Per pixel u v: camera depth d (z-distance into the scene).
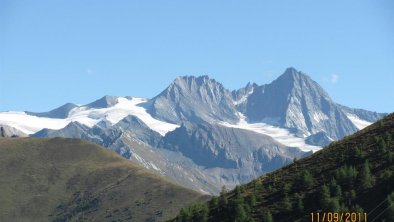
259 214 148.00
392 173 142.88
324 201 140.00
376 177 145.75
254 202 153.25
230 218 149.75
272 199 153.50
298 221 139.75
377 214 131.00
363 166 153.50
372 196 138.38
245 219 146.00
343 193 142.75
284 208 146.50
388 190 137.38
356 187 144.12
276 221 143.25
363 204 136.88
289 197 150.88
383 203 132.75
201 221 153.75
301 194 150.62
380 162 153.38
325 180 153.62
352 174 148.00
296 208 144.88
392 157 152.25
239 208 148.00
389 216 126.50
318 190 149.38
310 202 145.62
